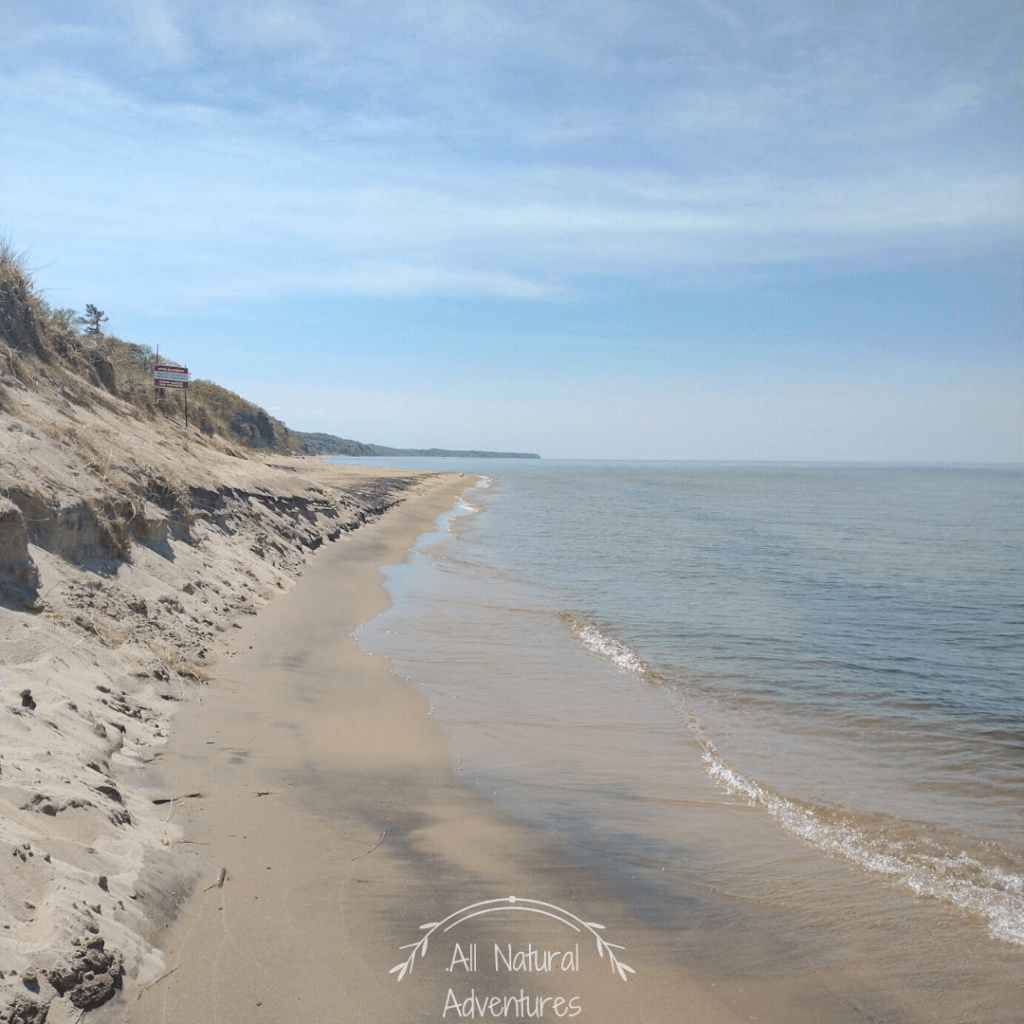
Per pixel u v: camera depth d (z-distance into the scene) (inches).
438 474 3914.9
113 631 327.3
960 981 184.1
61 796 187.5
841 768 329.1
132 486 454.0
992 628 650.8
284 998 155.1
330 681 386.6
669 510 2023.9
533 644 514.3
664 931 199.0
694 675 463.8
